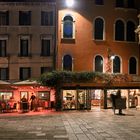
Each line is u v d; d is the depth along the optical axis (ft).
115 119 77.77
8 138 49.32
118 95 95.04
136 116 86.07
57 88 119.03
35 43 128.26
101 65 130.00
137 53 135.03
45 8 128.47
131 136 48.65
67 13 127.65
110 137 47.96
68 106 118.93
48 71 128.26
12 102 117.91
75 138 47.88
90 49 128.98
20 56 128.26
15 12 128.57
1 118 88.38
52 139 47.50
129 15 134.62
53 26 128.57
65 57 127.24
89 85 121.29
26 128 62.39
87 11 129.39
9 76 127.85
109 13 131.85
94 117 84.99
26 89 126.41
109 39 131.23
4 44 128.67
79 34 128.26
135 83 127.95
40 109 121.39
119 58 132.16
